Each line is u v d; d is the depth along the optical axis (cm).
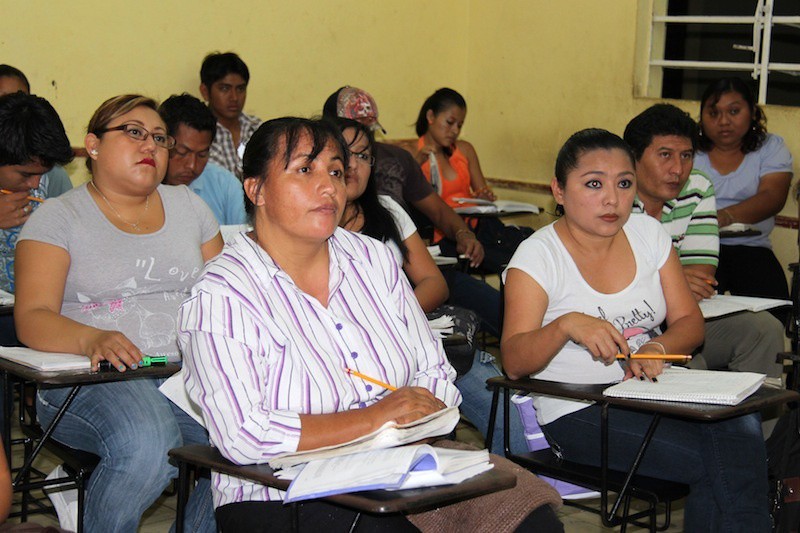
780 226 471
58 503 248
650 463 230
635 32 541
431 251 374
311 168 192
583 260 249
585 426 238
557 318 230
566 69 580
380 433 173
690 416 200
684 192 332
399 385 203
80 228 251
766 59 494
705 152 446
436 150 539
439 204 438
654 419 215
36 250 245
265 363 187
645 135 306
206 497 228
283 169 190
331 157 193
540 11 590
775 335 328
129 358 221
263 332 187
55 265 246
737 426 225
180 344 191
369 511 153
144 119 255
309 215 190
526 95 605
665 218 331
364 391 195
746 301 300
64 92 486
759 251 426
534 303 242
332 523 180
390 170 412
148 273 260
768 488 232
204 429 247
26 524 163
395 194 412
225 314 185
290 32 559
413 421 179
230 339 183
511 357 237
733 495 220
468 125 645
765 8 490
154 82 514
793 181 470
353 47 586
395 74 609
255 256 193
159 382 253
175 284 265
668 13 536
